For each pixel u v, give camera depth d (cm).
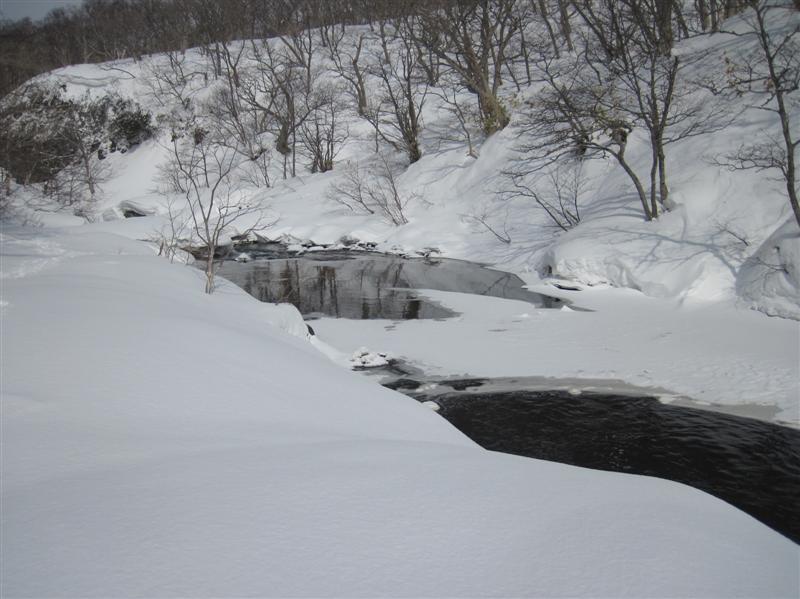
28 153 2917
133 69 6194
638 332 1445
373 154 4322
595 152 2431
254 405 614
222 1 6041
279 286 2284
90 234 2159
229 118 4931
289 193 3991
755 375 1129
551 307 1773
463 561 329
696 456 880
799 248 1402
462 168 3341
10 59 2631
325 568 313
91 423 496
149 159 5150
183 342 752
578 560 334
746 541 380
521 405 1096
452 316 1753
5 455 423
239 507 370
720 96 2220
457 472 460
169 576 295
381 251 3066
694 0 3369
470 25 3672
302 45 5525
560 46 4012
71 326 746
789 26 2259
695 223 1814
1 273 1179
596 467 862
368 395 763
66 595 276
